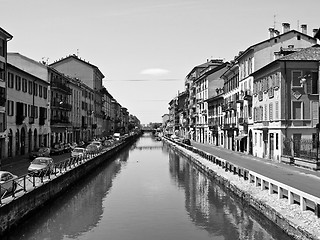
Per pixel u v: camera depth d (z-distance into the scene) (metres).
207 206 24.86
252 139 50.72
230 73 63.16
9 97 42.22
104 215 22.75
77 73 93.12
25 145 47.47
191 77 114.19
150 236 18.73
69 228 20.03
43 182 23.78
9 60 56.53
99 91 105.81
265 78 44.34
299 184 25.27
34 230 19.61
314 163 32.84
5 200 17.86
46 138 56.78
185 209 24.09
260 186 25.02
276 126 40.72
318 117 38.47
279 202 19.62
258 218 20.77
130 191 30.78
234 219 21.52
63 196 28.16
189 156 56.78
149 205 25.41
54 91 60.88
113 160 59.44
